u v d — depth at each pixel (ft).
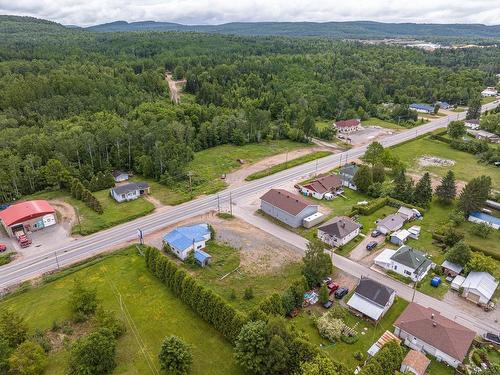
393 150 405.18
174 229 236.84
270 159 379.14
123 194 288.71
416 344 153.79
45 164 326.65
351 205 280.10
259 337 138.10
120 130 357.20
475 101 511.81
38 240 235.81
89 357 139.85
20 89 449.89
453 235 223.71
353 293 183.73
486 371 135.03
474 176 335.88
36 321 169.58
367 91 637.71
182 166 333.62
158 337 160.66
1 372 140.15
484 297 175.73
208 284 192.24
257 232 242.37
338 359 148.25
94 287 191.31
